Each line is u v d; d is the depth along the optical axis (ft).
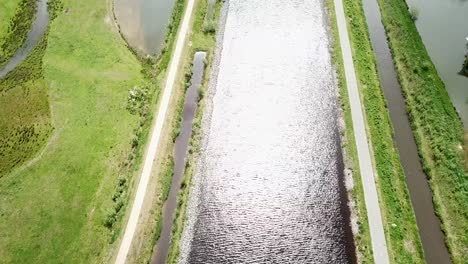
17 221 133.08
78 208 134.82
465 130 141.59
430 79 154.40
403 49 166.40
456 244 116.78
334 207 126.62
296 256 117.91
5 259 125.39
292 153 140.87
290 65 167.22
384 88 157.17
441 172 130.52
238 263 118.01
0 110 165.58
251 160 140.46
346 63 163.22
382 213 123.03
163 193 135.03
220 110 155.02
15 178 143.64
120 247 124.98
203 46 178.40
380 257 115.03
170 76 166.91
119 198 135.44
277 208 128.26
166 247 124.26
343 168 134.92
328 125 146.72
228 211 128.88
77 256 124.98
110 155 147.23
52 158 147.74
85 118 158.51
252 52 173.99
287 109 152.76
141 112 158.40
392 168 133.18
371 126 143.23
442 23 177.88
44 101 165.68
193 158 142.61
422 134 140.77
